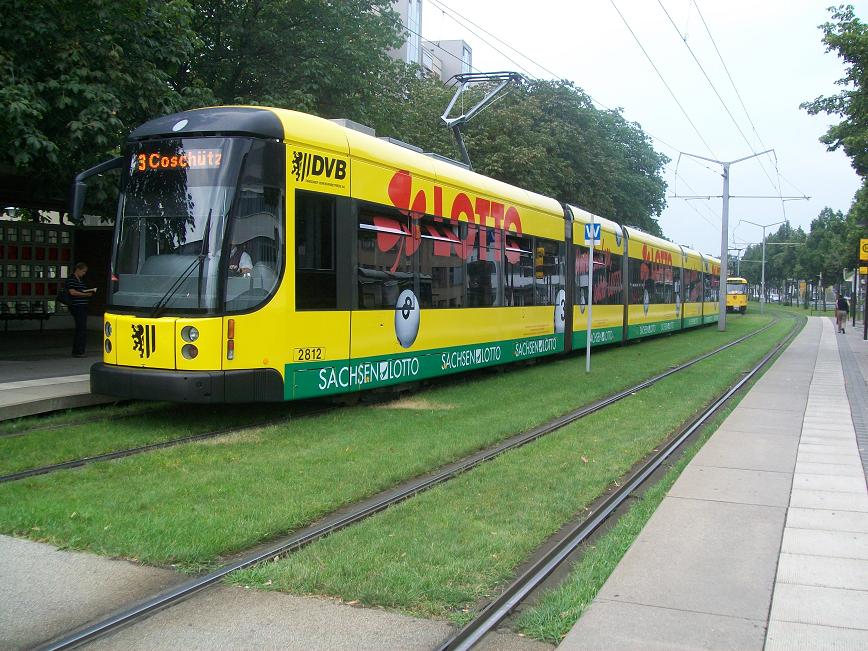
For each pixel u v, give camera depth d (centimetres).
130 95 1292
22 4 1127
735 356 2102
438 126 3027
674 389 1377
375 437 877
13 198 1872
